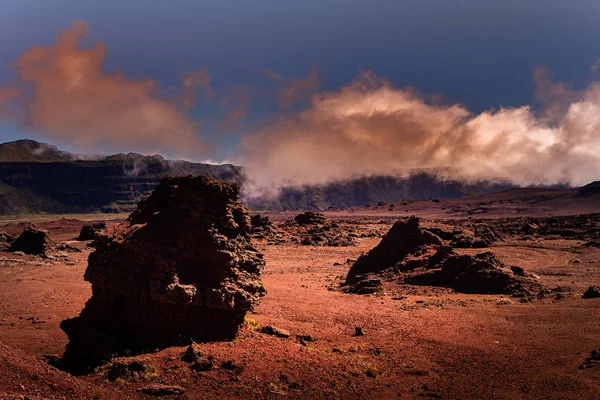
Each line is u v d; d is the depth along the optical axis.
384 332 43.78
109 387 27.39
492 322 46.22
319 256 124.81
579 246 111.00
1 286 74.81
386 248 83.38
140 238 34.47
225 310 35.34
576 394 27.83
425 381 31.42
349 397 28.50
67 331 35.06
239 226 38.62
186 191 36.09
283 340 37.72
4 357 25.78
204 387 28.08
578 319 44.38
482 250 107.19
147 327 33.44
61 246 125.94
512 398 28.09
